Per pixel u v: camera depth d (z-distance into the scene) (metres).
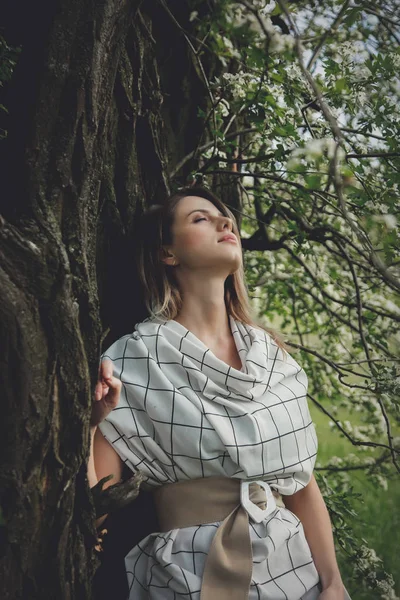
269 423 1.83
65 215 1.52
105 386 1.61
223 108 2.30
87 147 1.54
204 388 1.80
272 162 2.13
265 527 1.72
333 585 1.83
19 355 1.35
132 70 1.91
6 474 1.39
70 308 1.41
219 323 1.99
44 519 1.45
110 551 1.89
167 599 1.67
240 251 1.99
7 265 1.34
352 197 1.83
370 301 3.15
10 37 1.64
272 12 1.69
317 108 2.14
